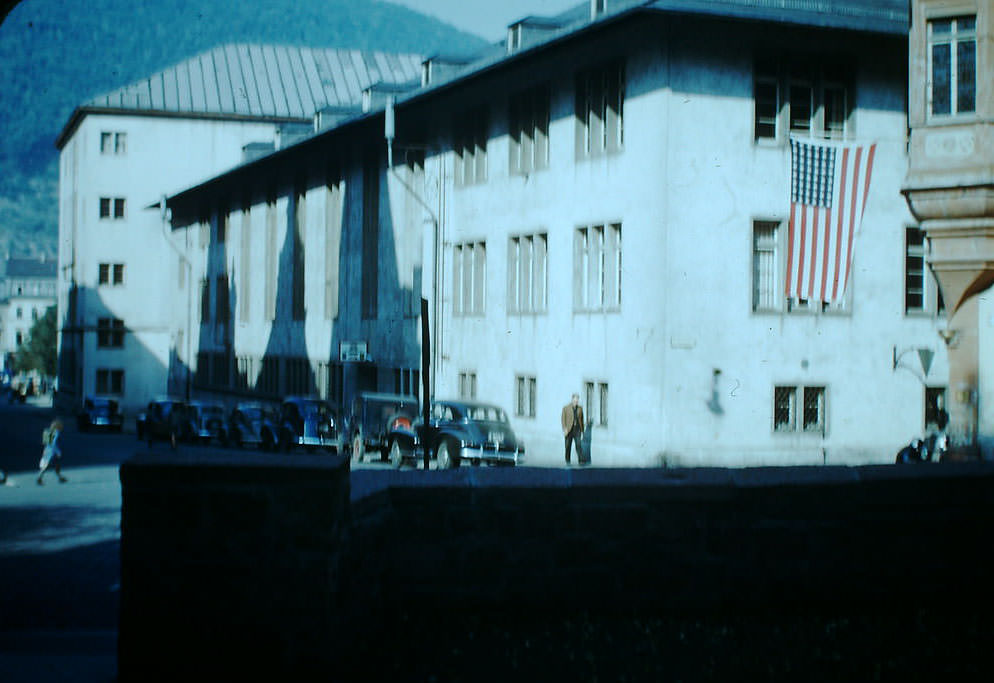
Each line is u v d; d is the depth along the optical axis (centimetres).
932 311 3562
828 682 697
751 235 3369
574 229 3762
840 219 3111
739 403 3347
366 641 761
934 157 2408
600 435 3569
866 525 869
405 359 4925
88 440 5919
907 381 3519
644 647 762
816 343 3425
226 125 9250
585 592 834
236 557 695
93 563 1521
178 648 693
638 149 3425
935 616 848
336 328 5703
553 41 3600
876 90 3509
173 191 9225
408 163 4934
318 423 4309
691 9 3203
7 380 18588
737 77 3362
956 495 885
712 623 823
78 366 9438
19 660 779
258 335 6925
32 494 2764
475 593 826
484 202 4319
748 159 3369
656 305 3331
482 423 3472
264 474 695
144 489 695
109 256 9225
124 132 9150
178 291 8869
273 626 694
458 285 4531
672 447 3291
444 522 824
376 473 850
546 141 4000
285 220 6450
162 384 9362
